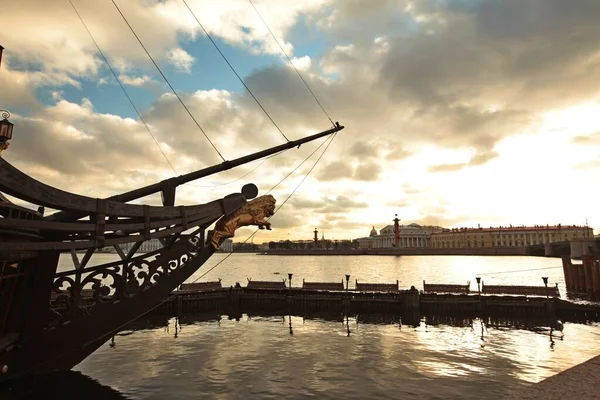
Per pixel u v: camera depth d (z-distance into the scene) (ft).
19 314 35.53
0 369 33.91
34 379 43.39
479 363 58.95
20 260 31.94
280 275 277.03
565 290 157.99
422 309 109.60
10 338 34.12
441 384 49.01
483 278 234.38
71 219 35.01
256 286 130.31
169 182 42.83
